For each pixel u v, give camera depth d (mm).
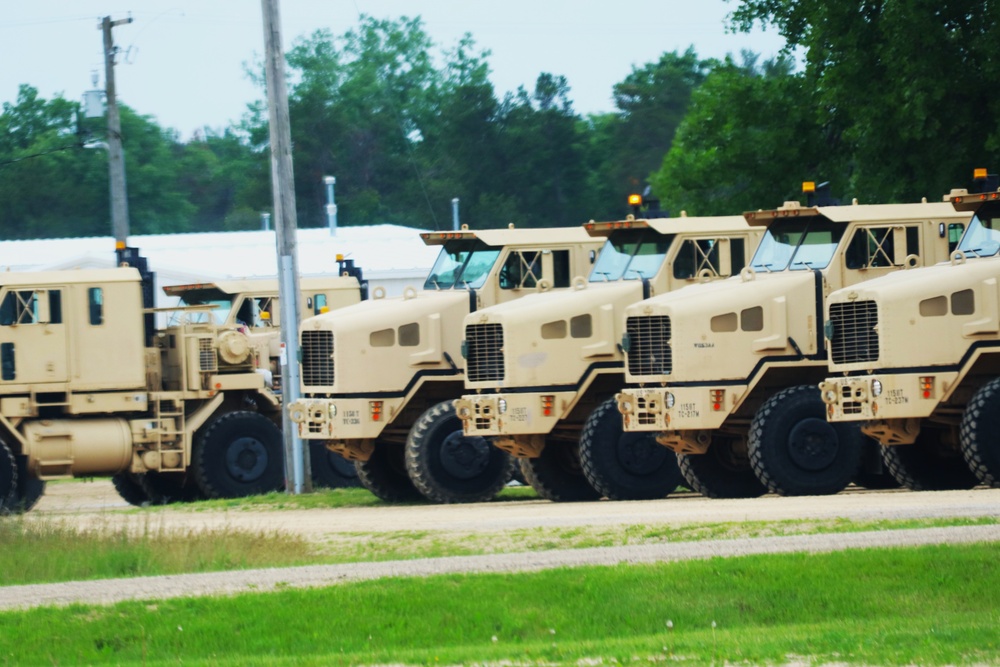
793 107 138375
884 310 74500
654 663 41562
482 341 86250
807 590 49500
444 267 94250
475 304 91562
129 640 47219
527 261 91938
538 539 62312
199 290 115625
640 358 81375
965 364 75000
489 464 89500
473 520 71000
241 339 103250
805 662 41312
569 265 92000
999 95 121188
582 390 85875
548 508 77812
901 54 121312
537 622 47875
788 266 83250
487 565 55844
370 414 90375
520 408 85062
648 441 84125
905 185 125062
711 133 142875
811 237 83438
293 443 98875
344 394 90500
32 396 95125
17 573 60000
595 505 78250
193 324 102250
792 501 72375
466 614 48469
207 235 180750
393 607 49375
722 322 80688
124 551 62531
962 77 121875
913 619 46656
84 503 106500
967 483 80438
